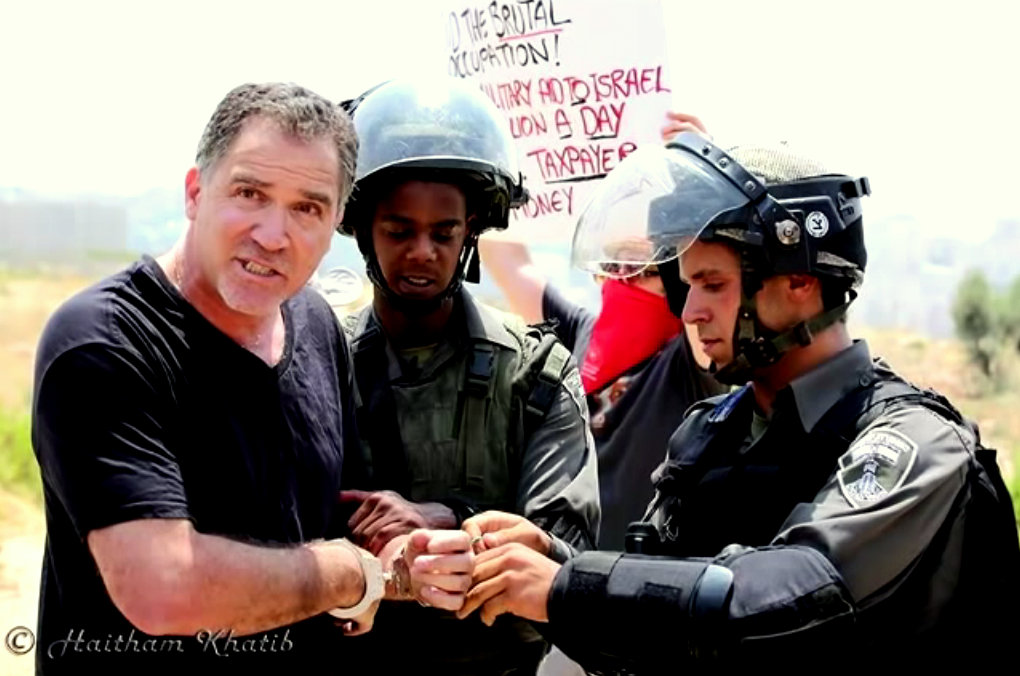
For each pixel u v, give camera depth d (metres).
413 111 3.18
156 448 2.50
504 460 3.25
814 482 2.67
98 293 2.53
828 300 2.76
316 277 3.67
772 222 2.69
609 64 4.15
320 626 2.87
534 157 4.25
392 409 3.24
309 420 2.78
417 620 3.20
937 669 2.55
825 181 2.75
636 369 4.11
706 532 2.80
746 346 2.76
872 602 2.51
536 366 3.27
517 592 2.72
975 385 28.27
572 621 2.58
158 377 2.53
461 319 3.32
